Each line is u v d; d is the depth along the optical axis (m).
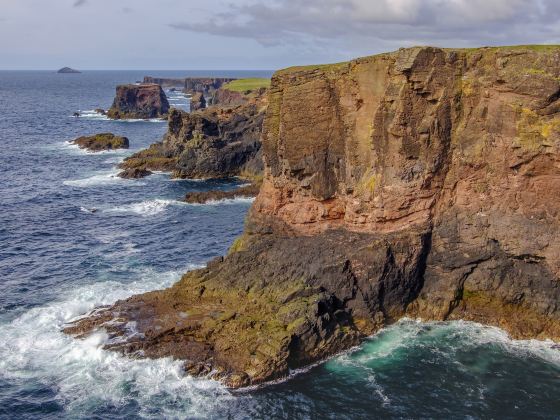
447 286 42.91
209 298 43.91
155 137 151.00
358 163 45.00
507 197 40.44
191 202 82.56
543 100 37.47
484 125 40.88
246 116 106.50
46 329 41.81
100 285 50.22
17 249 60.00
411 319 43.25
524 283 40.94
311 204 47.44
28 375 36.28
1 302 46.31
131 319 41.91
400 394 34.41
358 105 44.72
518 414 32.56
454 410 32.94
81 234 66.12
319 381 35.72
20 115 199.25
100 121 188.00
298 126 46.34
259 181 96.12
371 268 42.00
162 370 36.41
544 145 37.69
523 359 37.84
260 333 38.06
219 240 64.88
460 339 40.31
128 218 73.81
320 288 41.88
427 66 41.03
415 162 42.41
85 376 36.16
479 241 41.62
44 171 102.69
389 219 43.41
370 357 38.31
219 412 32.84
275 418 32.31
